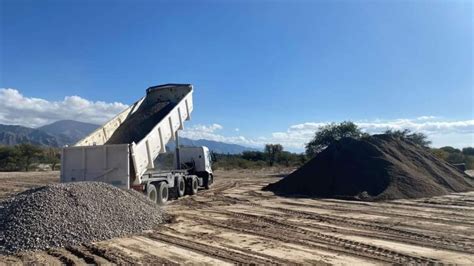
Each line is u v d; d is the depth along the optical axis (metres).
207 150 22.42
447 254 7.85
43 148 55.09
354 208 14.15
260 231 9.98
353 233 9.77
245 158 56.78
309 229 10.26
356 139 21.83
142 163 14.24
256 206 14.79
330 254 7.80
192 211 13.46
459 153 46.28
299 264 7.10
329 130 46.56
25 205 9.06
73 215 9.05
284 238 9.19
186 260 7.32
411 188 17.44
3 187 23.98
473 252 8.01
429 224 10.96
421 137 43.75
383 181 17.94
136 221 10.06
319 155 21.66
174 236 9.33
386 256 7.70
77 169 13.80
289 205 15.05
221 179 30.38
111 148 13.52
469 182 21.41
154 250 8.03
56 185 10.20
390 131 43.16
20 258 7.38
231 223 11.06
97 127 15.20
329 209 13.92
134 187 13.66
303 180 20.25
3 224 8.59
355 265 7.06
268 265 7.03
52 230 8.44
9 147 51.22
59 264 7.06
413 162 21.14
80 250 7.95
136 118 16.84
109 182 13.47
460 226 10.68
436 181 19.83
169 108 17.53
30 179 31.27
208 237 9.25
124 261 7.25
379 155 19.80
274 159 55.59
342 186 18.41
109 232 9.15
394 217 12.13
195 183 19.41
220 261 7.28
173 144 17.56
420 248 8.31
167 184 16.17
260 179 30.27
